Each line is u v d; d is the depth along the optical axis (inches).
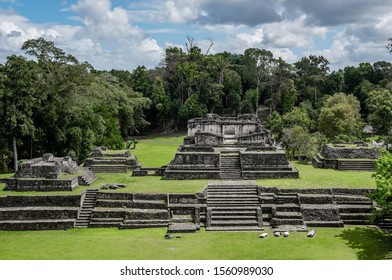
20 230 1167.6
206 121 2012.8
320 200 1176.8
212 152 1483.8
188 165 1461.6
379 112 2359.7
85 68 2155.5
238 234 1061.8
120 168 1736.0
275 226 1101.7
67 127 2140.7
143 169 1566.2
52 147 2138.3
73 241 1032.2
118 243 1004.6
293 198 1188.5
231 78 3863.2
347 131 2534.5
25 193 1291.8
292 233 1055.6
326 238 1018.7
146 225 1149.1
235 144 1710.1
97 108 2556.6
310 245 971.3
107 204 1232.8
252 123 1987.0
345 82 4247.0
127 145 2952.8
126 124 3253.0
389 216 1120.8
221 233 1072.2
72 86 2064.5
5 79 1834.4
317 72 4293.8
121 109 3127.5
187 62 3708.2
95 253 930.1
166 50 3941.9
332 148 1652.3
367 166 1573.6
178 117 3762.3
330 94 4094.5
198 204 1203.9
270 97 4037.9
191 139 1913.1
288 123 2689.5
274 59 3895.2
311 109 3565.5
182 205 1193.4
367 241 994.7
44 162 1445.6
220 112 3922.2
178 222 1146.7
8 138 1950.1
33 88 1900.8
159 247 970.1
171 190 1274.6
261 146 1617.9
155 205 1200.8
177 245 983.0
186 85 3831.2
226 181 1374.3
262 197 1203.9
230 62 4269.2
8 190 1333.7
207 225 1112.2
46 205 1244.5
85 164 1764.3
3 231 1159.0
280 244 981.8
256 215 1141.7
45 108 2021.4
